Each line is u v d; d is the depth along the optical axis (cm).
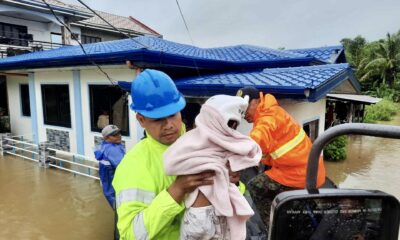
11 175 799
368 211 109
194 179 122
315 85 457
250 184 362
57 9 1788
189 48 1138
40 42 1780
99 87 841
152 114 138
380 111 2916
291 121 322
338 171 980
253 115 328
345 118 2003
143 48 588
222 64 811
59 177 783
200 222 123
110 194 438
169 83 147
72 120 926
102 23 2523
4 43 1745
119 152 438
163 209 122
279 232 106
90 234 501
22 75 1120
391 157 1201
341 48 1073
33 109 1053
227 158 127
